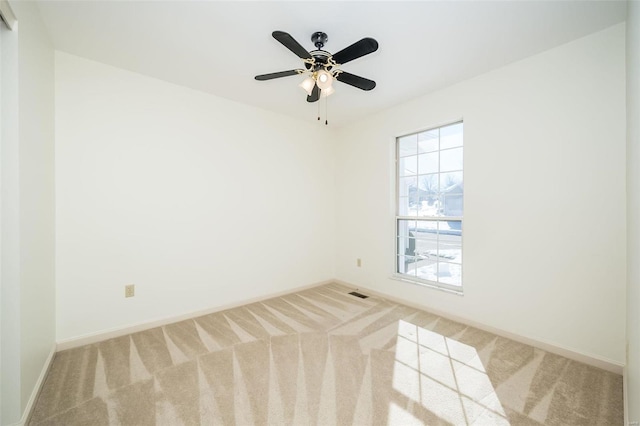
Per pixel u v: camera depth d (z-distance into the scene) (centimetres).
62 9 173
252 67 244
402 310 303
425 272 319
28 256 154
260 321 273
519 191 232
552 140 215
